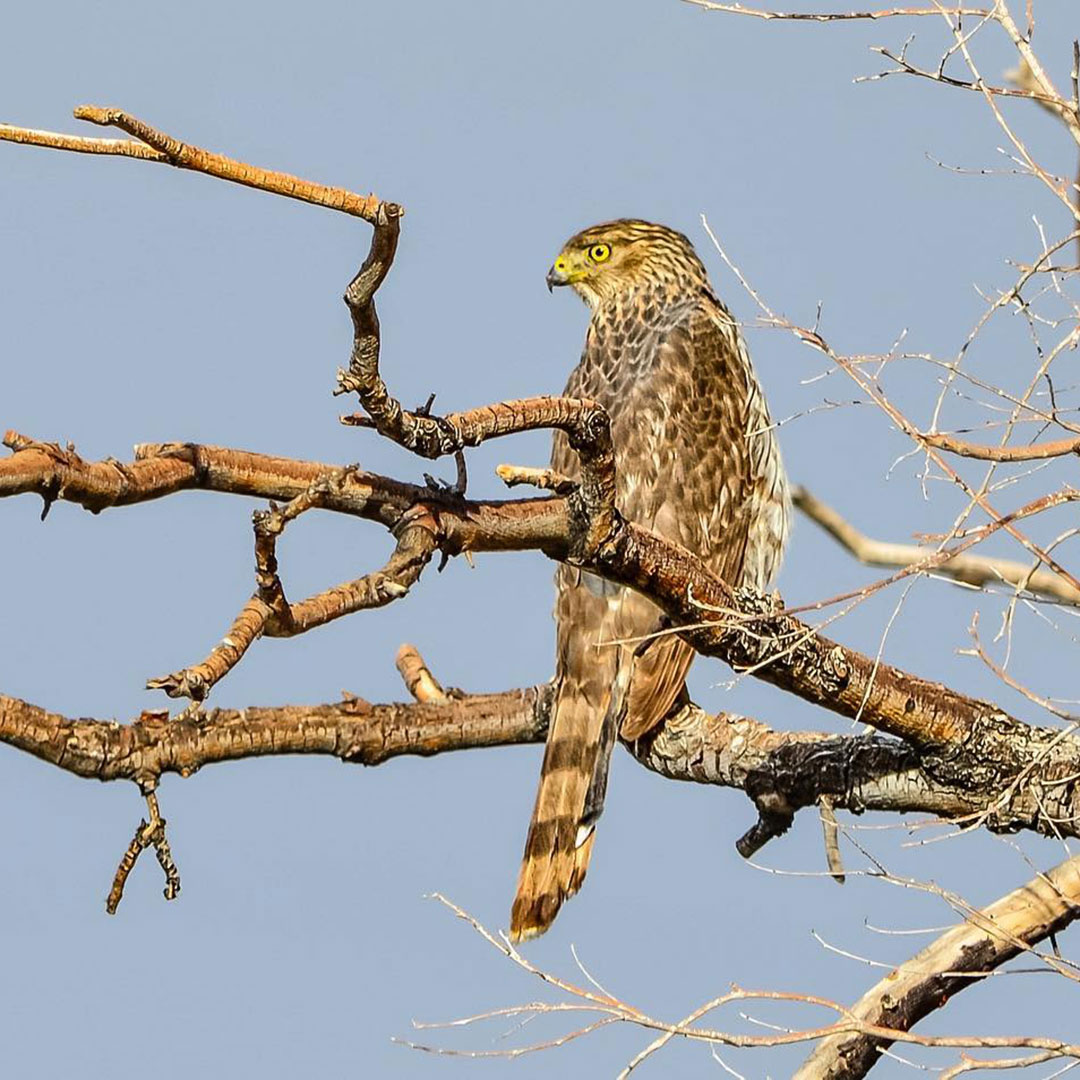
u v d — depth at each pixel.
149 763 8.29
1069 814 10.02
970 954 9.61
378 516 8.98
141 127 6.87
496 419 8.65
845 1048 9.57
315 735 10.48
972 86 8.55
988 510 8.23
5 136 6.86
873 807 10.51
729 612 8.79
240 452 8.83
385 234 7.38
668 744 11.45
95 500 8.22
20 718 8.07
